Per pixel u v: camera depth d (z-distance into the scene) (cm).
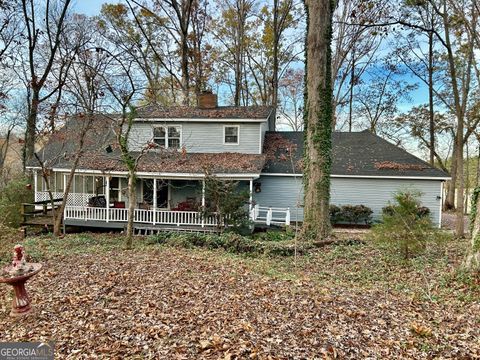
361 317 491
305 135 1255
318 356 383
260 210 1708
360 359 381
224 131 1794
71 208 1517
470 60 1477
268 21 2930
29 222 1459
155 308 532
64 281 680
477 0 1294
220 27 2969
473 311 521
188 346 410
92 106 1366
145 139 1811
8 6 1698
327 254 1034
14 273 505
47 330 469
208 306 536
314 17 1198
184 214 1453
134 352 402
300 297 575
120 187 1792
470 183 2900
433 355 392
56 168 1515
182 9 2395
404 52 2375
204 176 1411
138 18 2497
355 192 1755
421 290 643
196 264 834
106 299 576
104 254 963
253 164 1576
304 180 1259
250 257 1065
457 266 741
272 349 396
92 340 436
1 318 515
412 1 1532
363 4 1548
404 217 873
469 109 1955
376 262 905
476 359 382
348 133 2109
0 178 2527
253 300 562
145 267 787
